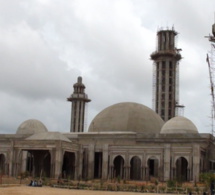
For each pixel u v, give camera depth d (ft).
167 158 335.67
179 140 351.05
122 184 277.23
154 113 424.87
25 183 280.72
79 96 572.51
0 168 408.05
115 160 380.58
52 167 331.16
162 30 488.85
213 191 227.81
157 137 358.84
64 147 337.31
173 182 265.34
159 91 476.54
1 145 390.01
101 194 206.69
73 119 569.64
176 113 490.90
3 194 186.39
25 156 372.58
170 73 477.77
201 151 337.93
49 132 349.41
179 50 489.67
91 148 363.56
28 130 412.16
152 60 492.95
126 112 406.00
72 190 234.38
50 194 195.72
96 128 407.64
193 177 324.60
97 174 375.45
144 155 344.69
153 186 257.14
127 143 367.86
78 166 354.54
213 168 354.74
